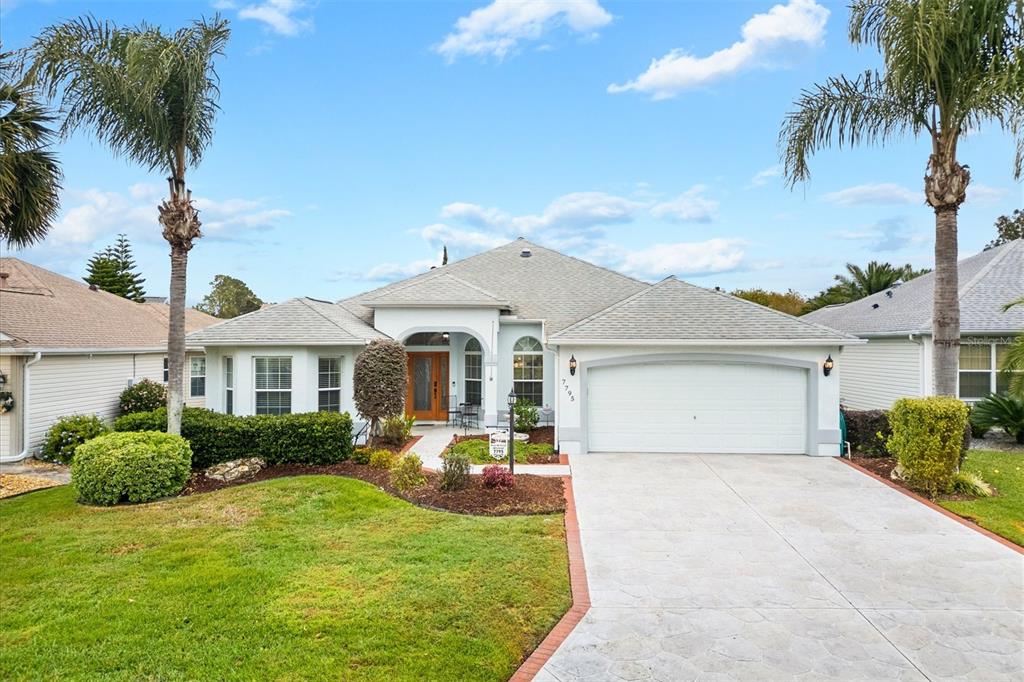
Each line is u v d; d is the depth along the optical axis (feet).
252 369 50.65
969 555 24.94
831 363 46.14
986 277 62.08
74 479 32.96
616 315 50.29
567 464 43.39
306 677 15.31
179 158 39.96
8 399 47.80
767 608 19.98
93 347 56.49
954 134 37.42
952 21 34.35
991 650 17.25
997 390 55.31
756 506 32.30
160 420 44.11
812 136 42.70
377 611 18.93
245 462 39.68
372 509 30.76
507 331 63.87
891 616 19.39
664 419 47.96
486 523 28.76
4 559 23.90
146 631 17.67
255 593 20.33
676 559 24.43
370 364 50.49
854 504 32.68
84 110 37.91
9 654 16.39
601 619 19.17
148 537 26.53
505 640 17.48
